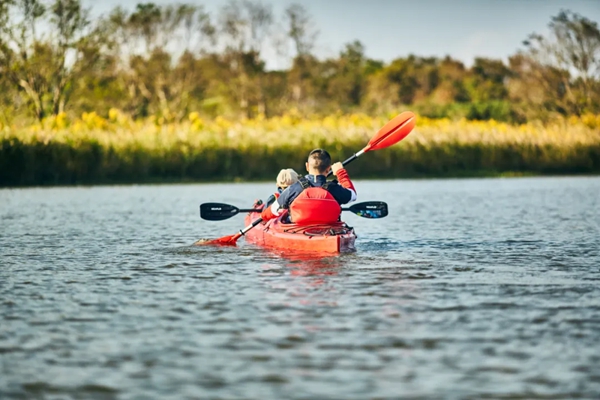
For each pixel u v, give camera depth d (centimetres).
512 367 657
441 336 748
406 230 1653
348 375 639
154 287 992
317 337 746
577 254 1277
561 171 4325
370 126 4403
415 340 734
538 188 3186
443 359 678
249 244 1413
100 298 928
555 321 803
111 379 635
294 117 5484
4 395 604
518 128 4591
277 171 4012
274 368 657
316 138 4062
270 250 1316
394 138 1566
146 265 1172
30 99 5131
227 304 887
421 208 2239
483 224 1775
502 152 4256
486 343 724
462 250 1326
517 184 3500
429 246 1378
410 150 4150
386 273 1082
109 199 2733
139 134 3956
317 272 1092
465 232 1608
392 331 766
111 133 3953
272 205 1367
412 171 4153
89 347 721
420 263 1173
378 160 4103
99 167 3791
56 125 4125
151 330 777
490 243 1422
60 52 5122
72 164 3734
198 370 654
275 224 1382
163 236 1569
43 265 1182
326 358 682
